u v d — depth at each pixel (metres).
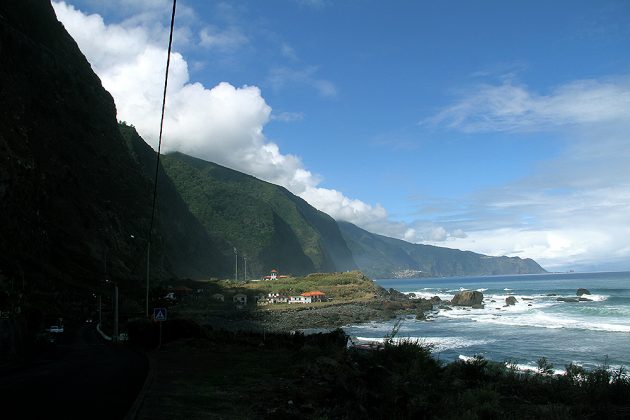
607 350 36.59
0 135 83.69
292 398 8.69
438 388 10.21
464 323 66.94
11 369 16.38
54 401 9.00
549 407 8.70
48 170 99.88
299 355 13.87
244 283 136.50
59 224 93.50
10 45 111.38
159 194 178.75
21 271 63.00
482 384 11.23
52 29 144.50
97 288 81.75
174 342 21.38
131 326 24.72
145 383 10.62
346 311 91.38
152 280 108.44
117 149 145.25
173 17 7.28
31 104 110.69
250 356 15.91
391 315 83.19
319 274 157.00
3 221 73.06
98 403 8.68
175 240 178.12
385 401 8.15
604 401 9.31
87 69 155.88
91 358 19.34
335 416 7.62
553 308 82.44
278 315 86.94
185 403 8.45
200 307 92.00
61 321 47.28
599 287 155.38
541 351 37.50
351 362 12.95
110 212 117.06
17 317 25.56
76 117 130.38
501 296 124.50
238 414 7.61
